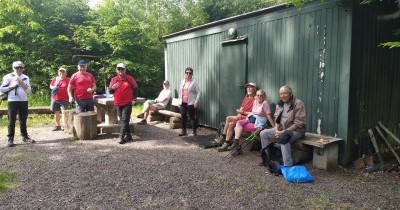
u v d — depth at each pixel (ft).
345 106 16.35
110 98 25.05
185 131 24.68
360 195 12.95
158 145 21.38
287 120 16.58
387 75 17.85
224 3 56.90
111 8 47.14
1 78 39.68
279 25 20.03
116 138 23.50
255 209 11.57
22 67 20.97
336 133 16.96
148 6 58.13
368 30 16.55
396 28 17.88
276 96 20.56
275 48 20.40
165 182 14.24
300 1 16.57
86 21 45.88
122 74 21.71
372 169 15.96
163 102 30.86
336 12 16.55
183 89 24.62
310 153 17.46
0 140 22.49
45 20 44.42
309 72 18.24
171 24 56.65
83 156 18.43
